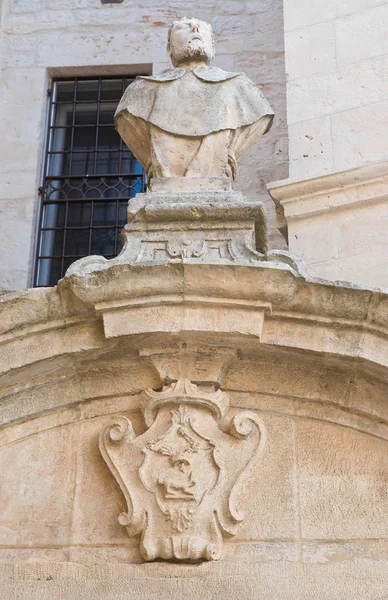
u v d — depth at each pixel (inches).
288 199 385.4
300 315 323.9
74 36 506.0
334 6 419.5
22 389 331.3
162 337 325.1
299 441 329.1
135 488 319.0
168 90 358.6
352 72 405.4
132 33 504.7
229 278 320.2
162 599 307.0
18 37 506.0
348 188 380.8
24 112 490.0
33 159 480.1
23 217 467.8
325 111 400.2
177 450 320.8
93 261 329.1
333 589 306.8
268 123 364.5
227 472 320.5
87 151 488.4
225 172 352.5
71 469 328.5
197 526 313.1
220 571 309.3
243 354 330.6
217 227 333.1
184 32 372.8
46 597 309.1
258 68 490.3
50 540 319.6
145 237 333.7
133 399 334.3
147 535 312.7
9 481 328.2
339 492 322.3
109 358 331.3
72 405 335.0
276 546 315.3
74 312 325.4
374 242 371.6
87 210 476.1
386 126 392.5
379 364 322.3
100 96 499.8
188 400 326.3
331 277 370.0
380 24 411.5
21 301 324.2
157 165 350.6
